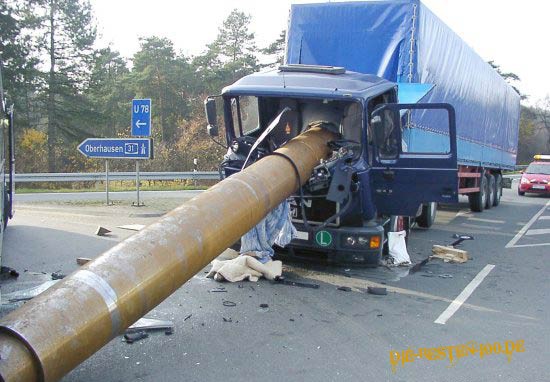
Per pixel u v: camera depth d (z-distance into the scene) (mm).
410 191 7203
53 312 3229
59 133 34750
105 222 10992
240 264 6867
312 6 10055
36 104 33625
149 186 21547
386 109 6930
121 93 46969
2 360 2920
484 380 4266
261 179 5613
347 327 5367
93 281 3541
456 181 6902
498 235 11984
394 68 9656
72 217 11609
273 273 6887
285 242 6887
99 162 30109
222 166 7551
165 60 44188
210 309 5715
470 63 14125
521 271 8305
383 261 8148
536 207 19266
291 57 10148
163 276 3982
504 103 19719
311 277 7281
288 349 4723
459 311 6070
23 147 31172
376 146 7059
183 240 4297
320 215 7172
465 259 8883
